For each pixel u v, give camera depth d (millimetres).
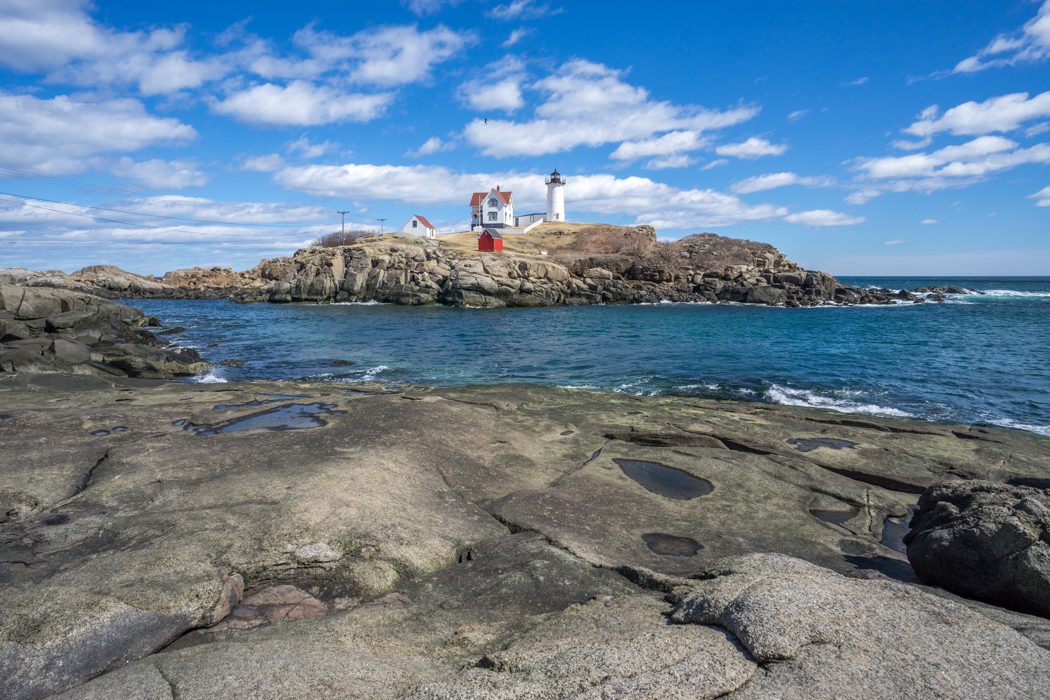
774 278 75750
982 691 3471
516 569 5902
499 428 11828
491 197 113312
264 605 5223
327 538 6195
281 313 57719
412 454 9297
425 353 28953
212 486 7562
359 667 3957
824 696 3381
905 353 28453
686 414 13977
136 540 6082
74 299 30484
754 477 9656
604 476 9555
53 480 8023
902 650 3797
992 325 44094
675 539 7320
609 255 84688
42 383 15992
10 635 4180
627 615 4605
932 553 6148
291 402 13664
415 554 6191
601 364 25172
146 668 3920
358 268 72375
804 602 4199
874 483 10141
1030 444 12422
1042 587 5375
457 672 3906
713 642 3922
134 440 10227
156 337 34000
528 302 66688
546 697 3434
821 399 18188
